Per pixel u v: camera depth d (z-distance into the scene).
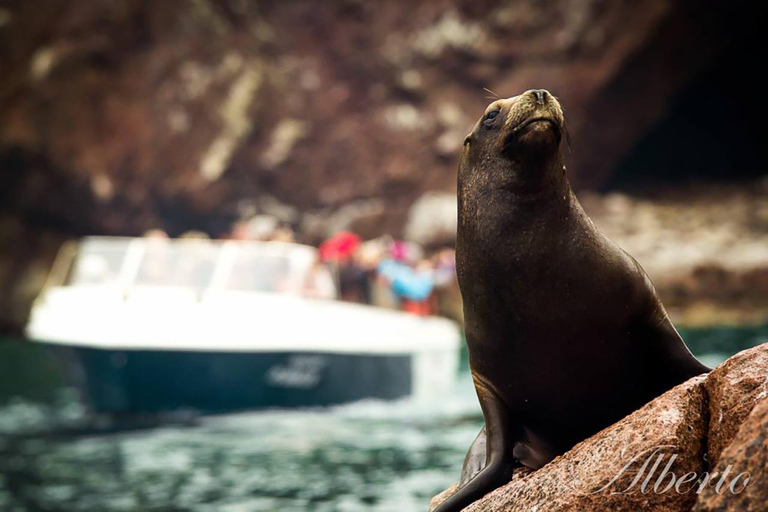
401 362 31.95
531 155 8.45
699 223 65.88
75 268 30.47
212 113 62.97
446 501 8.35
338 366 29.42
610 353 8.56
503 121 8.91
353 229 65.31
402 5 66.38
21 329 59.44
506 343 8.79
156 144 61.66
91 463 22.19
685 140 87.75
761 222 65.19
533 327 8.58
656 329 8.63
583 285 8.45
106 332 27.81
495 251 8.71
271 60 65.44
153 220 63.31
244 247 29.84
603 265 8.49
